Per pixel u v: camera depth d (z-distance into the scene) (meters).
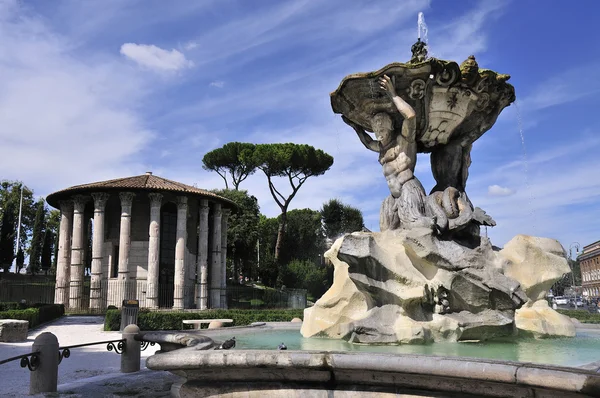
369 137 8.56
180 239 36.69
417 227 6.96
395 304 6.27
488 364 3.59
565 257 7.71
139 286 37.59
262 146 50.25
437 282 6.41
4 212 65.25
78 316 31.31
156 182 37.97
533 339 6.89
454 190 7.55
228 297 42.34
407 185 7.62
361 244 6.29
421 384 3.92
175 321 22.14
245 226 53.16
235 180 58.22
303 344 6.34
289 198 52.28
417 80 7.30
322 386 4.30
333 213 53.47
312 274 48.59
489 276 6.54
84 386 8.15
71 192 36.38
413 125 7.57
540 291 7.57
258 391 4.46
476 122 8.02
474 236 7.27
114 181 37.69
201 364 4.45
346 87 7.78
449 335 6.25
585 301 45.22
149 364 4.67
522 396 3.52
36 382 7.73
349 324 6.19
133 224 38.78
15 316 20.53
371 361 4.00
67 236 38.81
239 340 7.00
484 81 7.35
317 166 51.06
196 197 38.50
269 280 49.41
